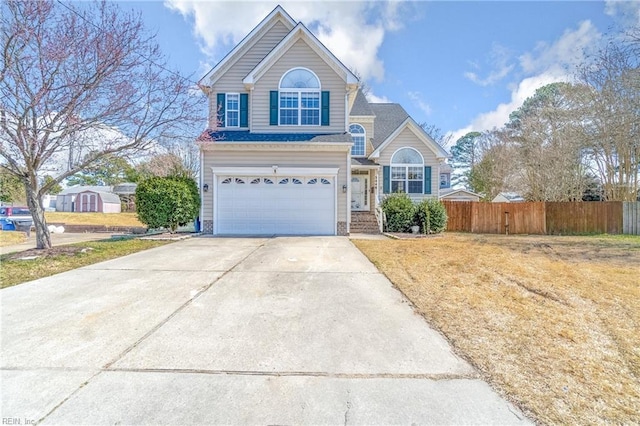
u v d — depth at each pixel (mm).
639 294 5180
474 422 2252
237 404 2430
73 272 6426
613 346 3389
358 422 2244
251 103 13617
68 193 40781
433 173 17984
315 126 13602
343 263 7367
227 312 4297
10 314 4191
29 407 2383
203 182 13078
